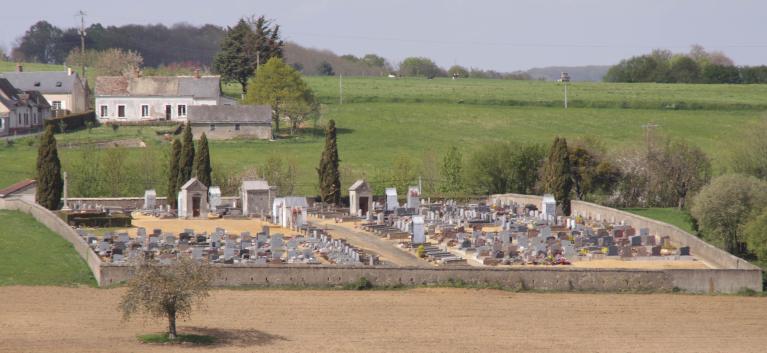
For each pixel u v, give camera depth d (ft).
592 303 435.94
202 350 359.25
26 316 394.93
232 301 423.23
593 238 531.09
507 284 453.58
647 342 383.24
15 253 481.05
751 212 533.14
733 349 376.48
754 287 456.45
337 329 389.19
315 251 498.69
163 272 372.79
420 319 405.59
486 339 381.19
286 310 412.36
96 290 433.48
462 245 517.14
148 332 380.58
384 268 449.06
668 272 456.45
